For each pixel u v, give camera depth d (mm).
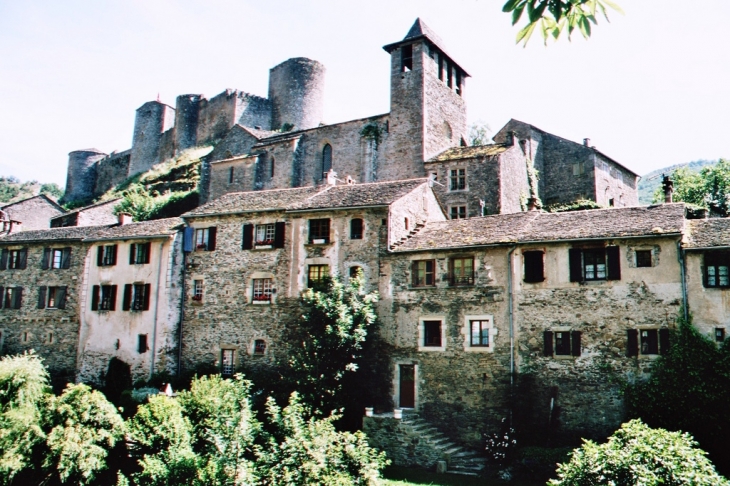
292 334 32312
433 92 47625
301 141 51531
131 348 36250
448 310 28797
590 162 50500
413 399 29156
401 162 46219
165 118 86000
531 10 5762
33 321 40719
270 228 34656
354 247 31812
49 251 41312
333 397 28125
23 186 122250
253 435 21438
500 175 41156
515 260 27750
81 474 23812
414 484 22734
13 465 23031
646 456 15148
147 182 69438
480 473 24375
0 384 25328
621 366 24938
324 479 18641
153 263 36625
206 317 35125
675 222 25484
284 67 75250
